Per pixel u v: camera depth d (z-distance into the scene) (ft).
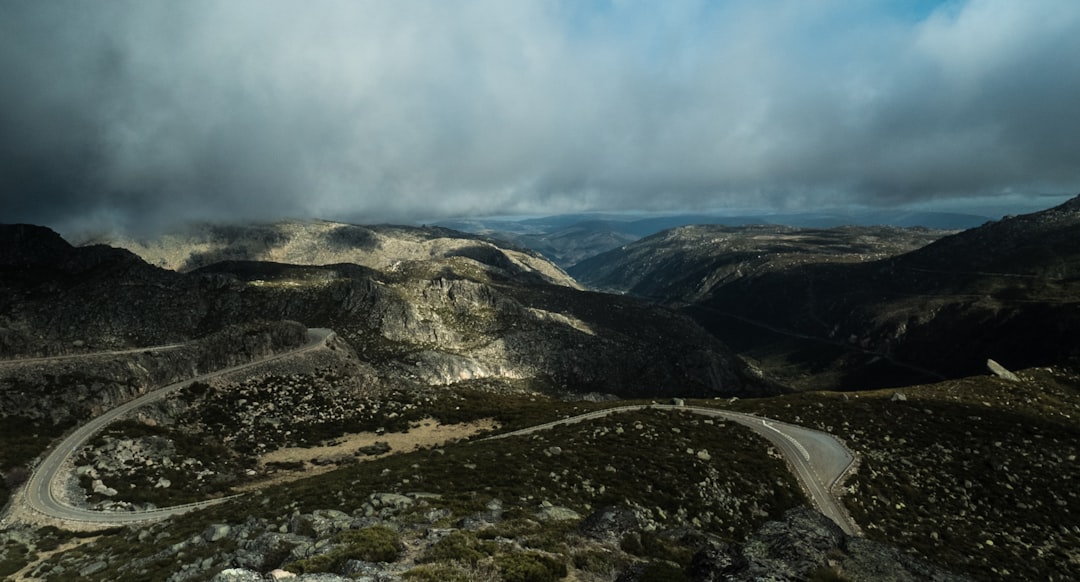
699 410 366.43
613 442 268.41
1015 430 326.24
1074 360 522.88
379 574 87.51
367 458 321.32
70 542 204.95
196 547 144.36
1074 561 209.97
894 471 272.10
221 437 345.10
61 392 338.13
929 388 437.17
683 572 98.94
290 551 114.73
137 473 275.80
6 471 260.21
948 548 209.36
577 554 110.01
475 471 207.72
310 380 447.42
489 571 93.76
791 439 303.48
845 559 97.96
